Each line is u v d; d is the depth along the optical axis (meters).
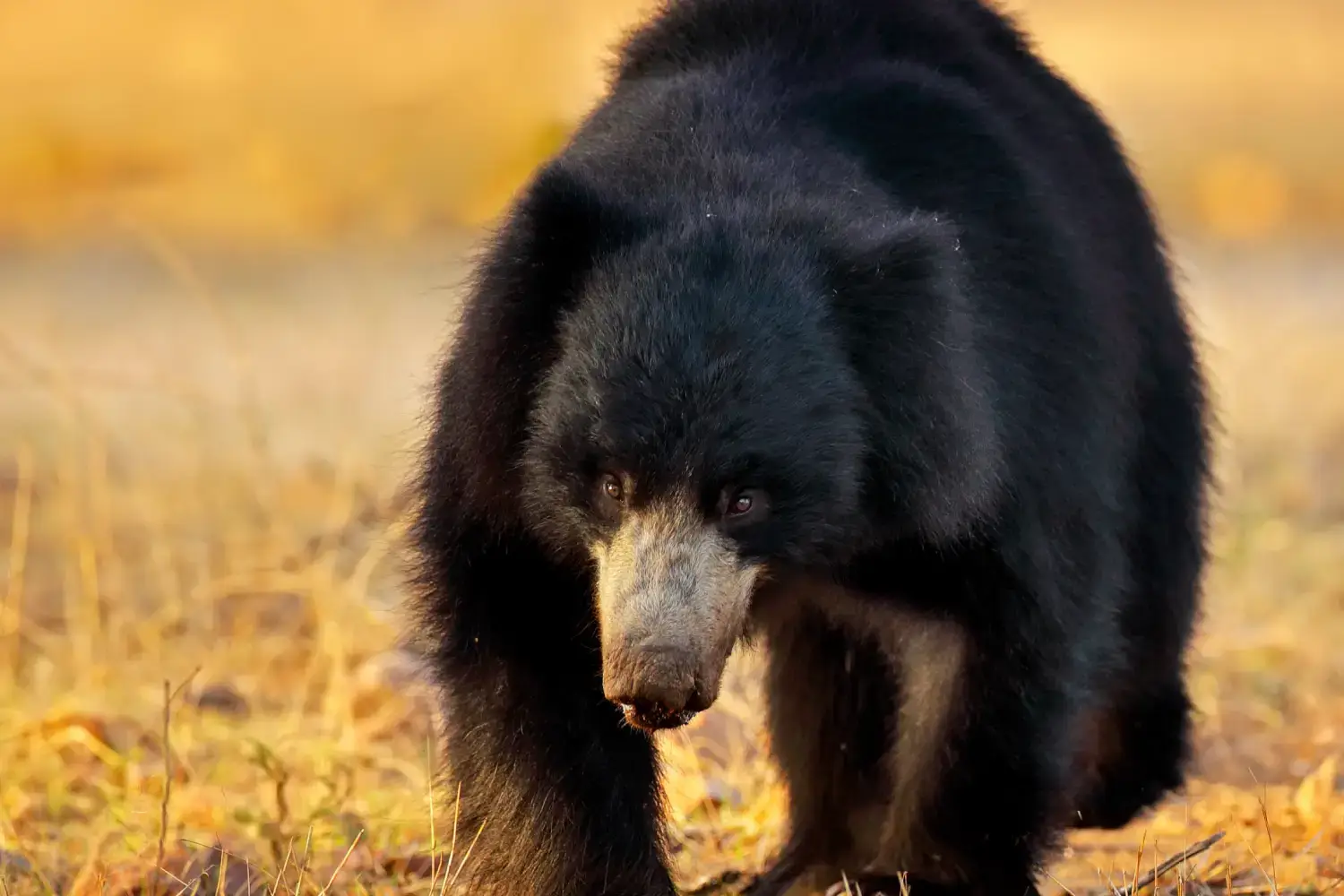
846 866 11.06
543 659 9.22
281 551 15.86
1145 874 10.12
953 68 10.38
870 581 9.50
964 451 8.73
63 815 11.84
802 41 10.07
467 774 9.41
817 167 9.18
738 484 8.42
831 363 8.57
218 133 39.31
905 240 8.66
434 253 32.69
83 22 45.03
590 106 11.11
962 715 9.62
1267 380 24.69
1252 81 50.34
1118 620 10.47
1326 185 40.72
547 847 9.17
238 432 21.03
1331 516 19.81
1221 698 14.67
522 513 8.93
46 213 35.56
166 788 10.08
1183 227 38.00
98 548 16.23
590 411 8.47
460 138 37.22
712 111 9.46
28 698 13.88
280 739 12.36
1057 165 10.51
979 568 9.31
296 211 35.16
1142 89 49.53
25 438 16.92
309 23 44.34
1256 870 10.38
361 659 14.74
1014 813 9.67
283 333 26.62
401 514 11.38
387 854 10.64
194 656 14.78
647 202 8.97
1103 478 9.95
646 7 11.16
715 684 8.44
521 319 8.78
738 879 10.93
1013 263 9.56
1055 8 59.88
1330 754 13.08
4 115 39.75
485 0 44.81
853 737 11.03
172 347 25.30
